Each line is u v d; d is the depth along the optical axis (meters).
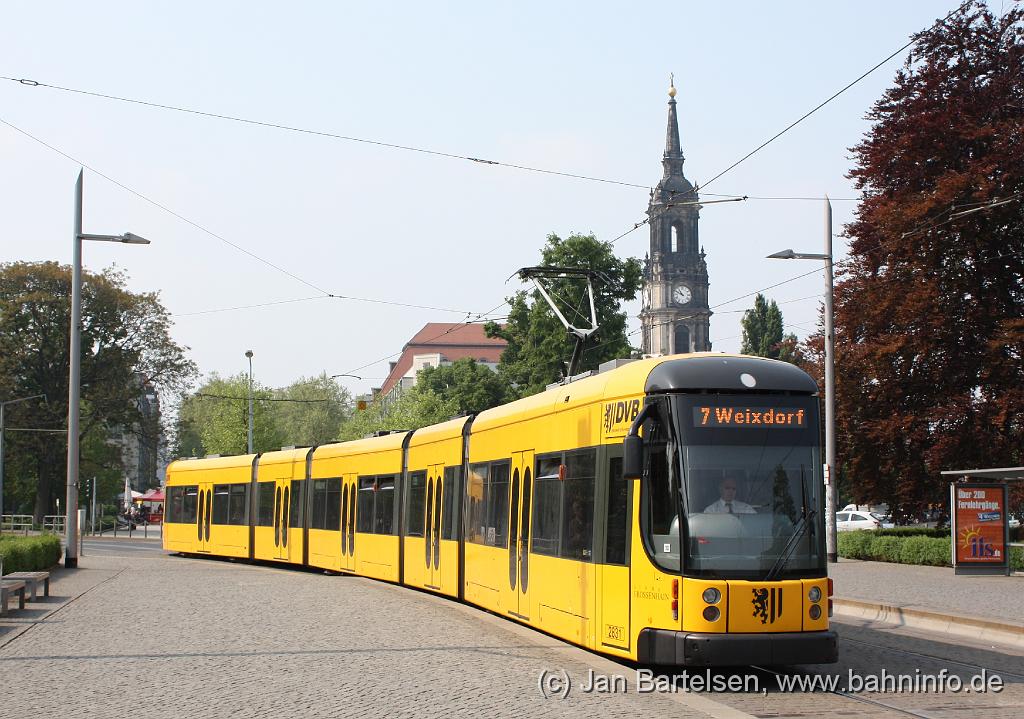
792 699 12.84
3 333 75.25
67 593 25.00
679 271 153.75
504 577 20.42
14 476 85.56
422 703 11.82
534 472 19.09
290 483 37.62
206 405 116.31
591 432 16.44
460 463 23.95
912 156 39.50
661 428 14.48
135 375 78.50
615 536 15.23
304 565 35.94
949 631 19.69
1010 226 37.44
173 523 47.44
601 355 67.75
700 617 13.59
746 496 14.09
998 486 30.56
